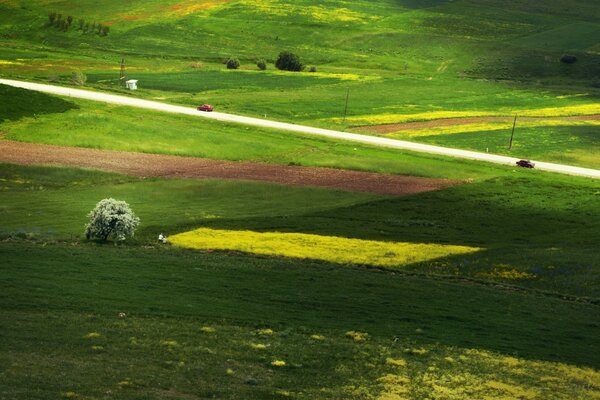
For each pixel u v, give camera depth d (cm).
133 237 17675
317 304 13650
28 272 13825
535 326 13612
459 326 13238
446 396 10294
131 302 12775
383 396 10100
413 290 15112
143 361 10425
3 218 18825
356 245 18562
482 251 18925
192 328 11919
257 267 15738
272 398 9712
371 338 12262
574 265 17950
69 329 11262
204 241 17700
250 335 11894
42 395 8894
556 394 10719
